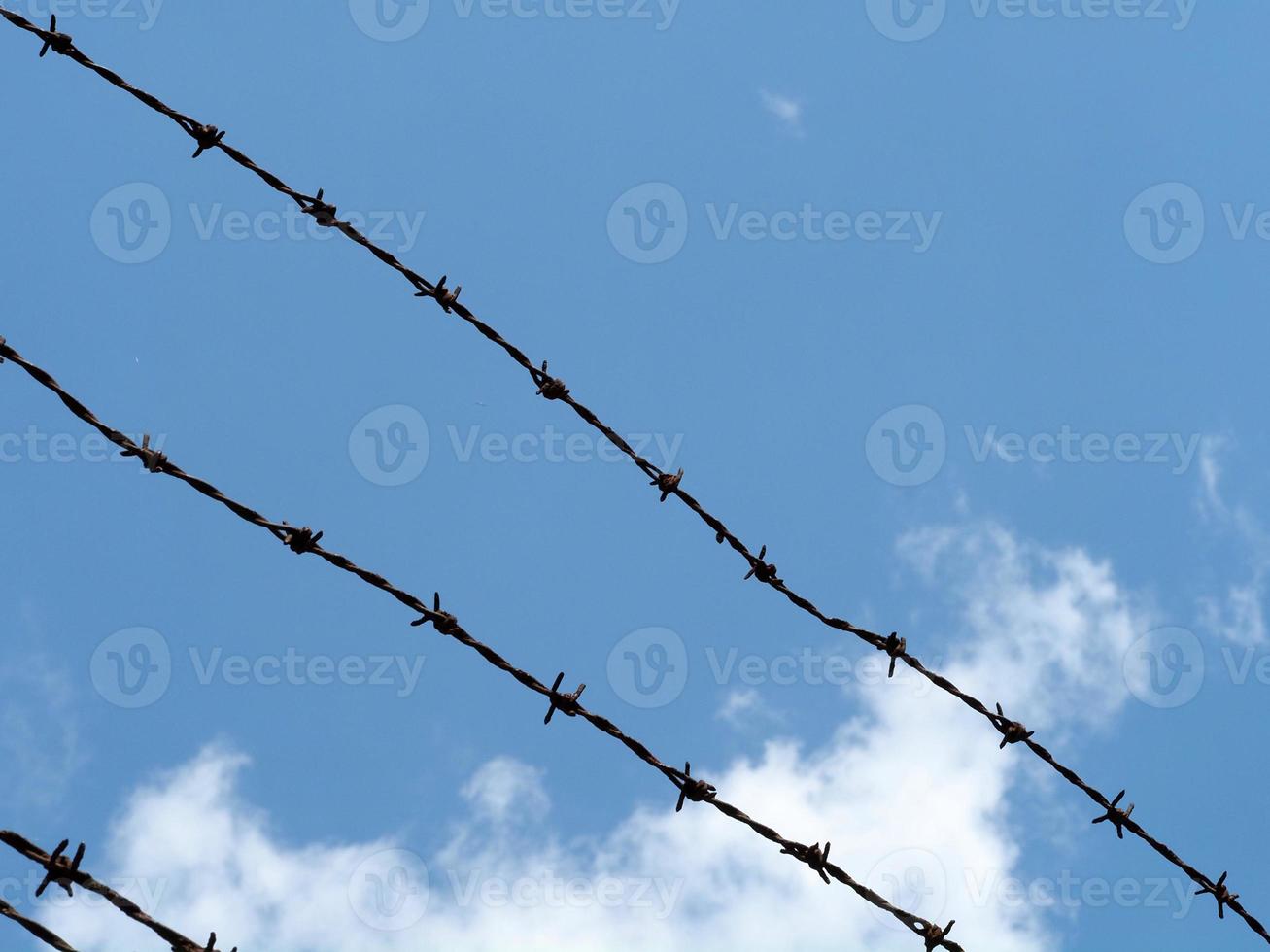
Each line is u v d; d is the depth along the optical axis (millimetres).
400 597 4629
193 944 3699
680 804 4859
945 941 5059
